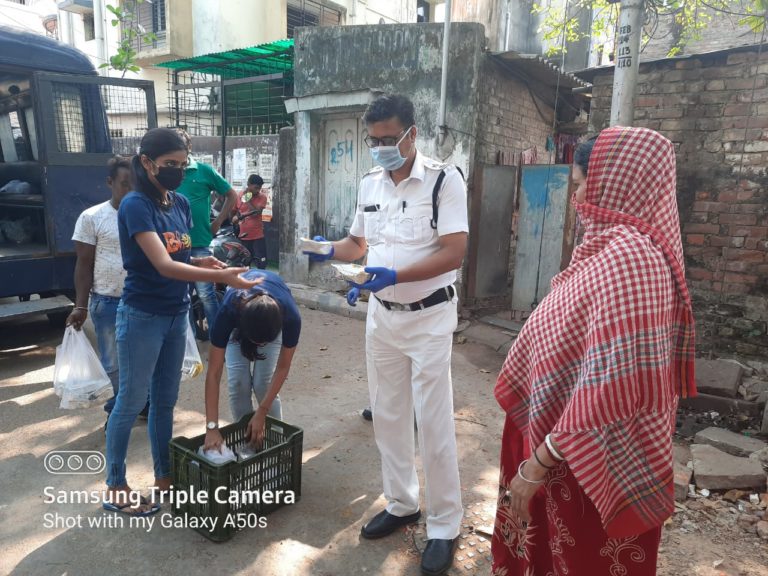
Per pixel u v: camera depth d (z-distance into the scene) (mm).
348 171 7215
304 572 2381
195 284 5016
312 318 6562
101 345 3496
